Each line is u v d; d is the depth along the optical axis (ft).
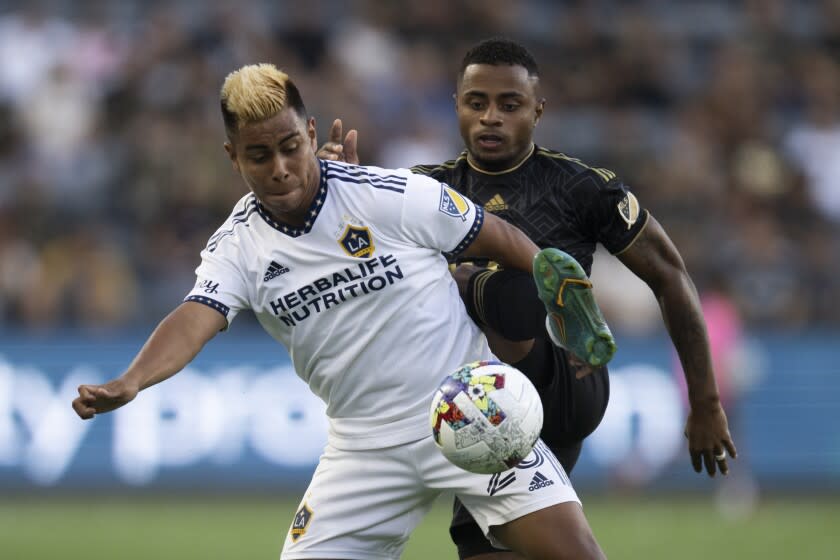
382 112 179.32
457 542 57.52
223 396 146.41
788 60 201.16
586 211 56.59
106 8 190.80
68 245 161.38
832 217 186.39
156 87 177.78
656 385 151.84
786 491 155.53
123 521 125.70
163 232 163.63
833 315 169.48
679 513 134.72
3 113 176.24
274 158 48.06
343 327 51.16
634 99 192.34
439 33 195.62
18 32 182.70
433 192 51.21
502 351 54.54
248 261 51.24
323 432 146.20
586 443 149.48
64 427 146.10
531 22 199.82
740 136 189.37
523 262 51.80
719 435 57.72
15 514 131.23
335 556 52.95
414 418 51.98
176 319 49.70
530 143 57.72
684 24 204.13
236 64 180.96
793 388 157.48
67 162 170.81
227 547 108.88
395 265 50.67
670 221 173.47
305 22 187.73
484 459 48.14
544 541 50.16
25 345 147.84
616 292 158.81
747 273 168.66
